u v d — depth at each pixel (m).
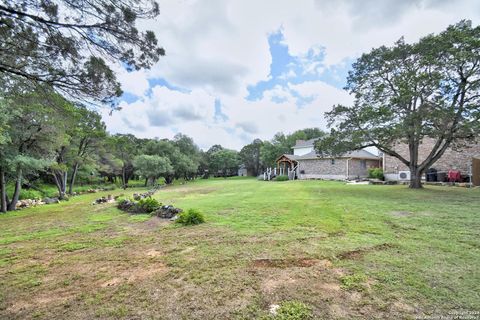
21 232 5.68
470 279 2.54
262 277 2.74
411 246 3.56
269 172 26.41
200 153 38.47
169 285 2.65
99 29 3.49
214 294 2.43
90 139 18.62
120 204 8.80
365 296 2.28
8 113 8.03
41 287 2.73
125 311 2.19
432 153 11.57
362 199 8.54
